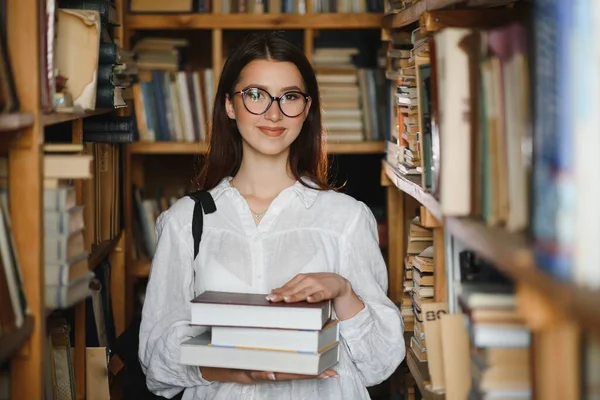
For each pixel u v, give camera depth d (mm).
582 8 935
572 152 957
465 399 1703
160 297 2270
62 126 2510
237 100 2258
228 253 2191
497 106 1310
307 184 2307
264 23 3600
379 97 3715
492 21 1973
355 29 3885
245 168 2314
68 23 2236
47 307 1934
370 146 3645
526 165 1180
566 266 958
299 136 2373
